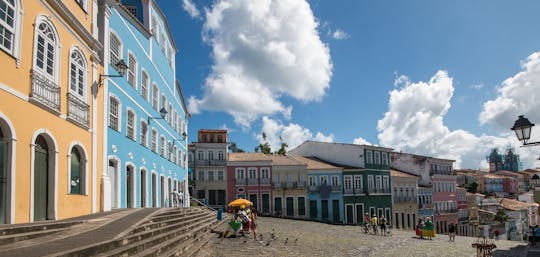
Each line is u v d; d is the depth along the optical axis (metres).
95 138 15.97
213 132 50.72
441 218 62.72
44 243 7.92
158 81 27.02
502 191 109.62
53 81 12.55
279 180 49.12
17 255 6.44
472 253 21.42
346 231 31.89
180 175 35.47
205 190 48.62
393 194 54.72
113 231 9.98
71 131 13.88
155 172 25.69
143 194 23.31
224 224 25.39
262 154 52.56
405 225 55.66
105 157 17.02
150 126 24.69
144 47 23.61
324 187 49.50
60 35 13.01
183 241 13.05
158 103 26.95
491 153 177.50
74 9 14.30
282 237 22.72
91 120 15.62
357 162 52.53
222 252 15.57
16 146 10.56
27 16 11.12
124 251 8.09
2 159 10.18
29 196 11.10
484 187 104.69
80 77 14.80
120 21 19.38
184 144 37.94
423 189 60.28
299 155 58.28
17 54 10.64
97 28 16.33
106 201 16.73
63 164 13.19
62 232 9.80
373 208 51.59
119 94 18.97
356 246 21.92
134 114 21.39
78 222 11.38
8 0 10.34
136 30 22.06
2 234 8.20
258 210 48.06
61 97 13.05
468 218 70.12
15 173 10.49
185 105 39.31
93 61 15.90
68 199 13.49
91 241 8.16
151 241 10.00
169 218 15.71
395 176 55.34
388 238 28.20
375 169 52.97
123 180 19.42
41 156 12.15
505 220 66.12
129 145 20.36
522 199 86.50
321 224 38.59
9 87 10.30
